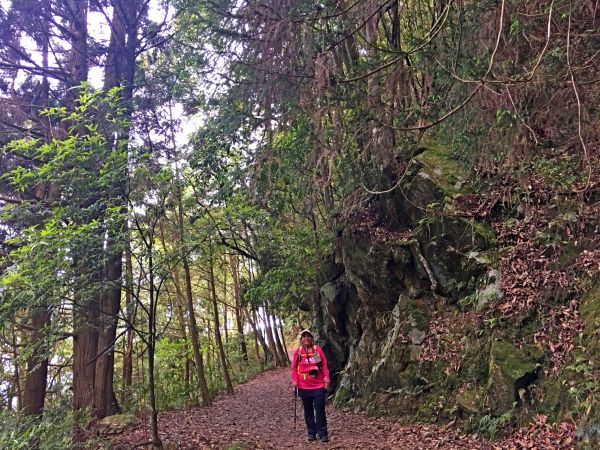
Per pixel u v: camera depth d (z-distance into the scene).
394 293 10.06
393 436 7.22
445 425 7.10
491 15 4.00
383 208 10.33
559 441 5.23
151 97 11.33
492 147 4.19
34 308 5.76
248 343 34.53
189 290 14.73
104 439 6.39
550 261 6.94
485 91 3.69
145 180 5.80
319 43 5.04
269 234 13.56
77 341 9.12
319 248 12.63
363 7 4.75
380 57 4.94
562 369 5.84
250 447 6.89
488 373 6.85
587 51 4.30
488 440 6.16
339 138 4.64
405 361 8.61
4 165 9.11
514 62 4.15
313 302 13.23
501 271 7.59
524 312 6.83
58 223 5.89
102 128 5.96
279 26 4.75
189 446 7.09
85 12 11.46
